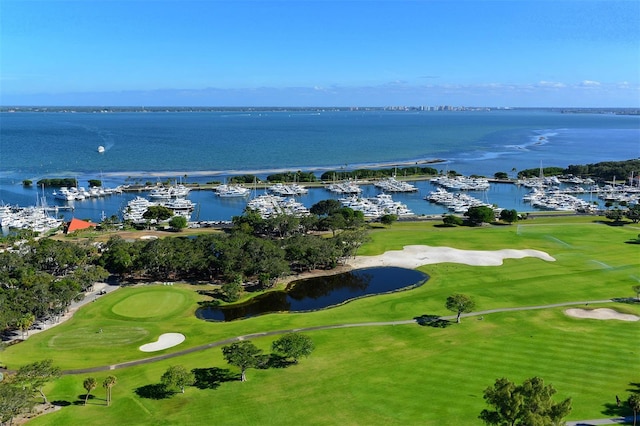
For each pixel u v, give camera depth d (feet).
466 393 223.51
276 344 253.65
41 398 225.35
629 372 240.94
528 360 254.88
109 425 203.92
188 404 219.61
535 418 159.12
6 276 351.05
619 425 197.06
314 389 230.07
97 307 339.57
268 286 388.37
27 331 300.81
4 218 618.44
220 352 273.54
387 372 244.83
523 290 367.45
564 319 310.45
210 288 382.42
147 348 280.92
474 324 305.53
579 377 236.22
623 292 359.87
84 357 269.64
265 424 203.10
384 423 201.77
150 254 386.93
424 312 329.11
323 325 309.42
